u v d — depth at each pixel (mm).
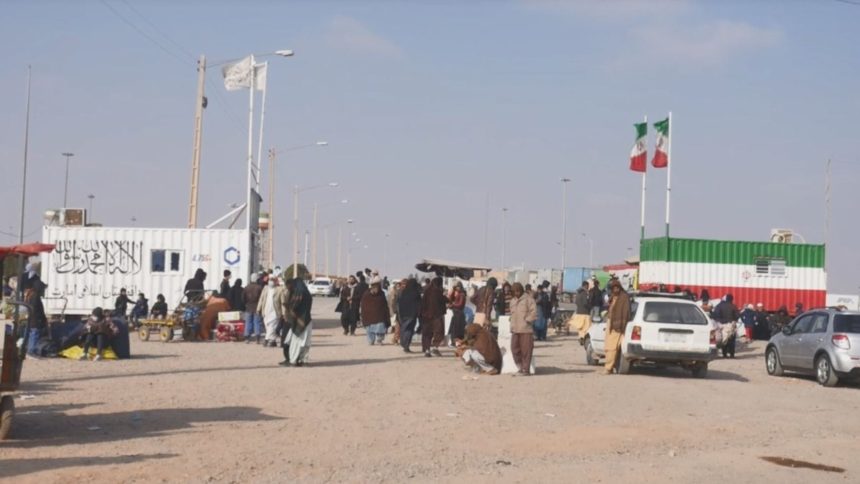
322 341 30969
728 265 43688
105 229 36688
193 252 36969
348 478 9320
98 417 12812
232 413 13406
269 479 9172
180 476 9141
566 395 16797
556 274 72688
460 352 20906
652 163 45062
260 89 42469
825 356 21172
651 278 44406
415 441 11570
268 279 27453
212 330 30078
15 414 12828
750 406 16453
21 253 11703
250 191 38875
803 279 44156
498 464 10297
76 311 36500
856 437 13430
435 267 42500
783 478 10094
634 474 9891
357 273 35250
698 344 21109
